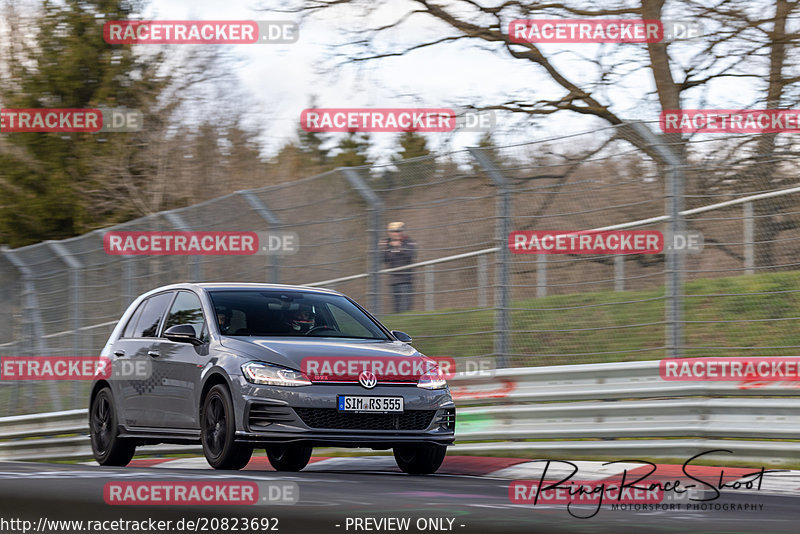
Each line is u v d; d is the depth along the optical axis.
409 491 18.05
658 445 32.28
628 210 36.44
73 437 47.88
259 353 28.81
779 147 34.97
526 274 38.12
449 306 39.88
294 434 27.61
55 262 54.72
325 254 43.53
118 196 97.94
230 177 102.38
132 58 101.69
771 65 69.69
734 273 35.62
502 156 38.88
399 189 41.69
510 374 36.03
